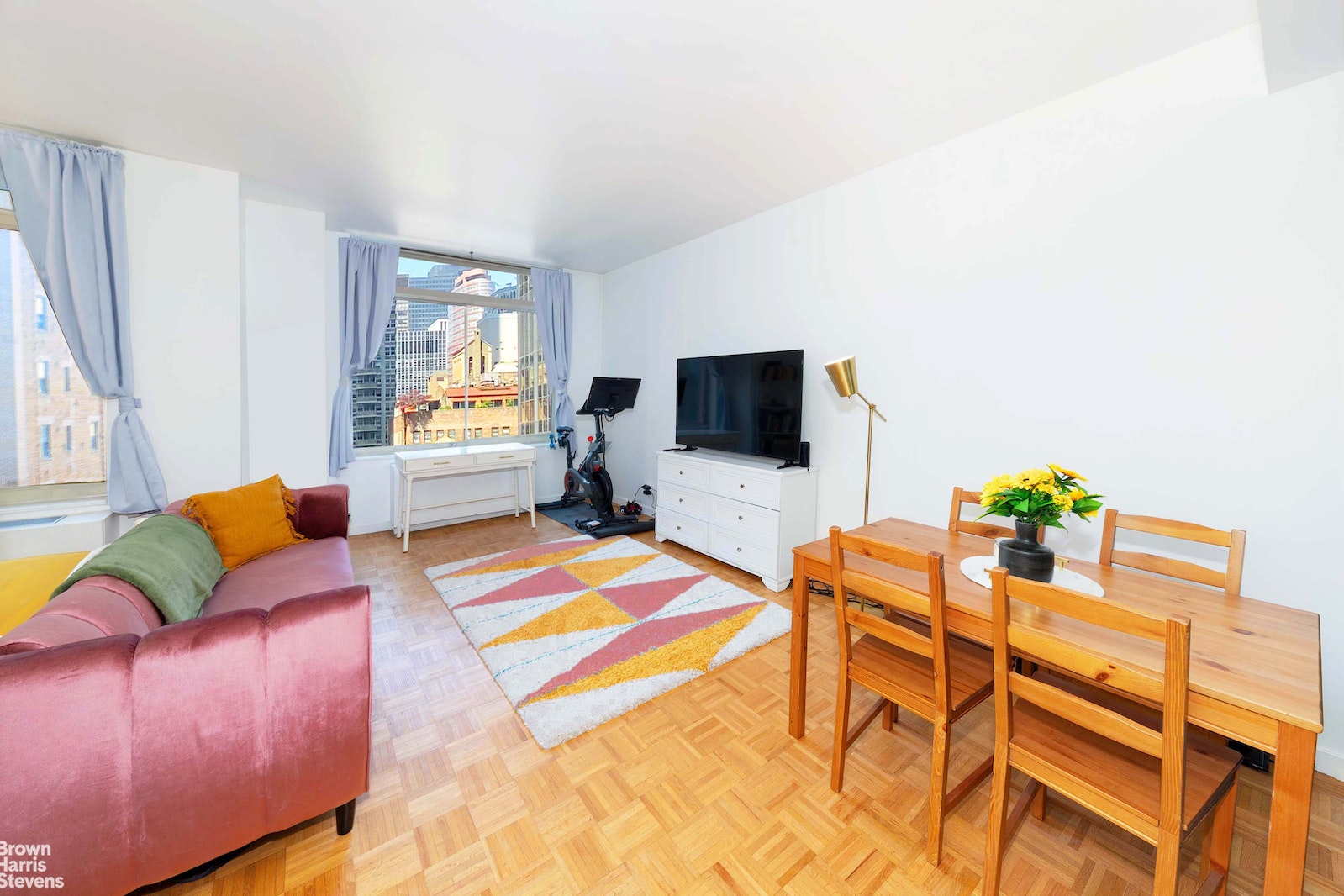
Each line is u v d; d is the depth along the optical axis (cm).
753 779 164
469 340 497
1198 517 193
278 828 129
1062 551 224
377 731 186
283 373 357
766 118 238
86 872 107
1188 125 190
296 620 127
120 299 272
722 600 301
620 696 204
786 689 216
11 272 263
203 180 292
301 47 191
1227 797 119
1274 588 178
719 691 213
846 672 155
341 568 234
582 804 153
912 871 132
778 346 358
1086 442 220
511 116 237
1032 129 230
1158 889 100
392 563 365
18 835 100
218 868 131
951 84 212
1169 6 167
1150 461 203
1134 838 143
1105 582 158
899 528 220
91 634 118
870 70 202
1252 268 179
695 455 400
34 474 271
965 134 253
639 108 230
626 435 532
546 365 525
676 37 184
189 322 292
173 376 290
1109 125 208
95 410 282
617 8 170
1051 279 227
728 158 279
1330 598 169
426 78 209
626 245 448
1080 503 150
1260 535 180
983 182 247
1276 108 173
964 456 262
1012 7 168
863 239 302
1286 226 172
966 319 257
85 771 105
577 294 546
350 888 126
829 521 330
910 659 159
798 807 153
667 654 238
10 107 232
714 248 407
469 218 376
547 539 429
